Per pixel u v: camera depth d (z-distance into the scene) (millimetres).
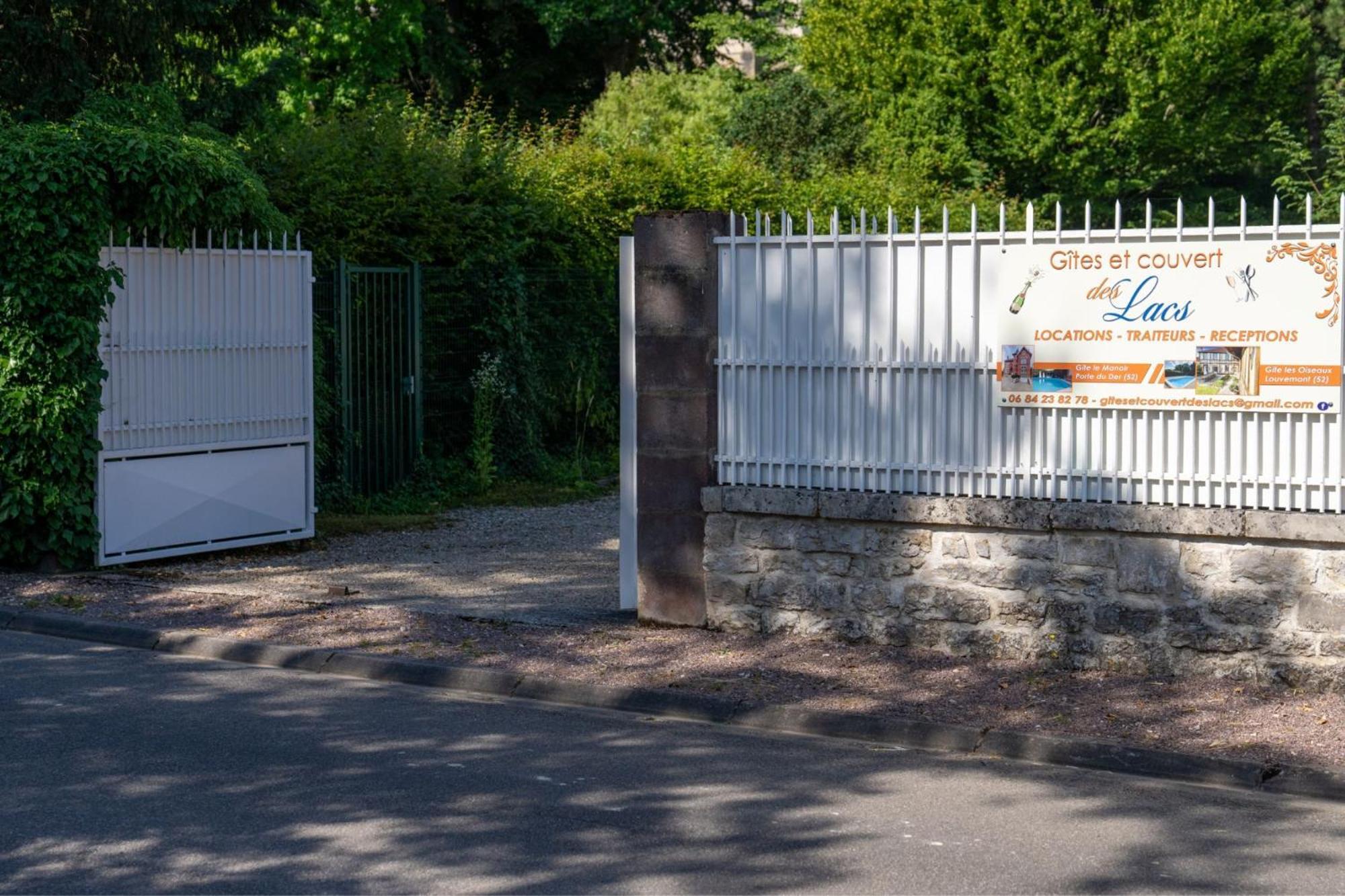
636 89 31328
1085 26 31438
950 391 8508
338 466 14742
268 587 10781
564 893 5172
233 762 6727
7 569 11359
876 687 7902
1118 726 7148
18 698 7895
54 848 5570
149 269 11586
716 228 9125
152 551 11734
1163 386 7926
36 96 17594
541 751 7000
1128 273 7984
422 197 16016
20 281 10938
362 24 31047
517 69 35750
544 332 18031
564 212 18391
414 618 9617
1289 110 33969
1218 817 6086
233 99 19422
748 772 6680
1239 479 7793
